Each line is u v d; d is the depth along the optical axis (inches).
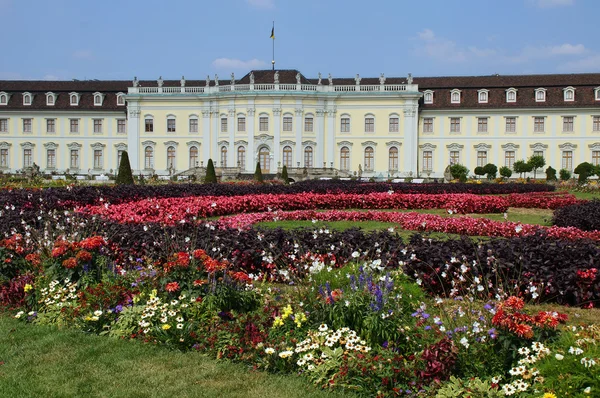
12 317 396.2
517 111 2706.7
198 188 1152.8
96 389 281.6
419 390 269.6
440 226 743.1
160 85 2819.9
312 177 2443.4
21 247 464.1
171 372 300.2
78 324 366.9
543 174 2704.2
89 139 2933.1
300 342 307.6
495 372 271.0
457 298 368.2
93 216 605.9
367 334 302.5
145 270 411.2
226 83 2930.6
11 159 2960.1
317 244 514.0
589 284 415.5
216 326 337.4
